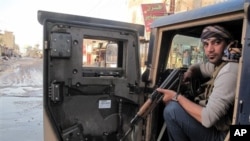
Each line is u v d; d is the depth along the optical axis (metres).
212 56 1.75
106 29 2.12
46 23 1.91
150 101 2.02
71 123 2.07
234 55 1.62
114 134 2.25
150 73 2.34
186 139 1.90
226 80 1.58
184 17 1.96
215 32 1.69
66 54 1.96
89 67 2.16
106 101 2.19
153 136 2.33
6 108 7.07
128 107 2.29
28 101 8.29
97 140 2.18
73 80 2.03
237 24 1.85
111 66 2.33
